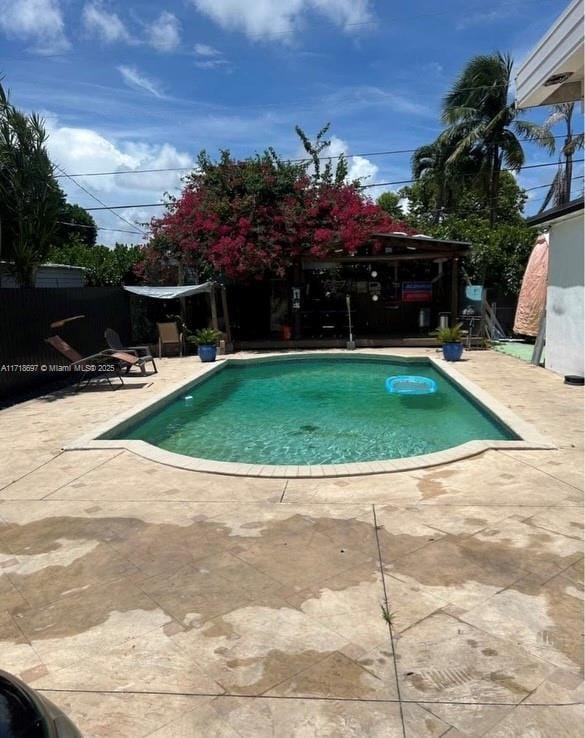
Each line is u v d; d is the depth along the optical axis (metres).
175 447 7.12
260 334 19.44
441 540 3.73
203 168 16.66
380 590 3.13
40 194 10.93
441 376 11.89
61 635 2.82
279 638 2.73
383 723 2.18
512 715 2.20
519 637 2.68
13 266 11.59
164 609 3.02
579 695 2.30
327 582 3.24
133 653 2.65
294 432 7.80
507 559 3.44
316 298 19.22
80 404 8.95
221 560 3.55
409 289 18.86
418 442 7.18
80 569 3.50
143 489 4.91
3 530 4.13
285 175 16.17
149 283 18.39
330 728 2.16
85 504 4.59
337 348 16.64
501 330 17.64
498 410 7.48
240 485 4.95
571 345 10.12
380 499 4.50
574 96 5.78
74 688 2.43
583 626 2.75
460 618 2.85
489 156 25.19
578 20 4.59
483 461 5.39
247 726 2.18
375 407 9.36
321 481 4.99
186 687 2.41
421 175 29.73
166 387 10.24
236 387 11.48
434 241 16.14
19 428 7.37
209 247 15.74
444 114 25.02
